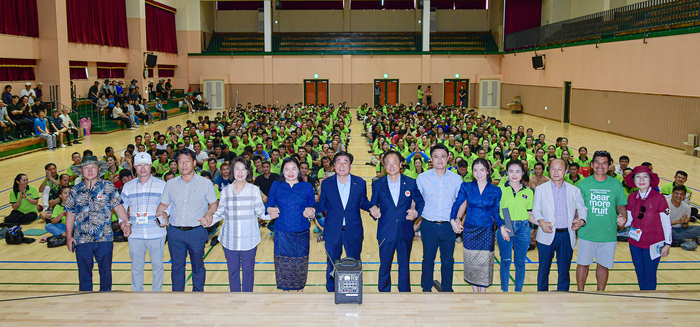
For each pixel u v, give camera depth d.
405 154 12.61
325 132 18.75
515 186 5.85
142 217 5.59
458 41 39.47
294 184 5.58
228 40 38.88
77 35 23.58
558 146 12.82
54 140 18.70
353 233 5.60
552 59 28.97
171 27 34.69
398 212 5.52
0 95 19.47
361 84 37.00
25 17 20.77
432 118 20.78
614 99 22.81
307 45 38.84
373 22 40.03
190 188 5.50
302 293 4.30
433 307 4.04
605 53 23.47
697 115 17.52
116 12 27.72
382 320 3.82
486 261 5.47
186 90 36.22
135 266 5.66
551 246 5.61
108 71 27.52
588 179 5.72
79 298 4.20
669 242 5.57
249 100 36.72
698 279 7.17
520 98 33.88
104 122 23.47
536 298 4.23
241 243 5.45
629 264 7.75
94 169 5.49
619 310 4.00
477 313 3.94
